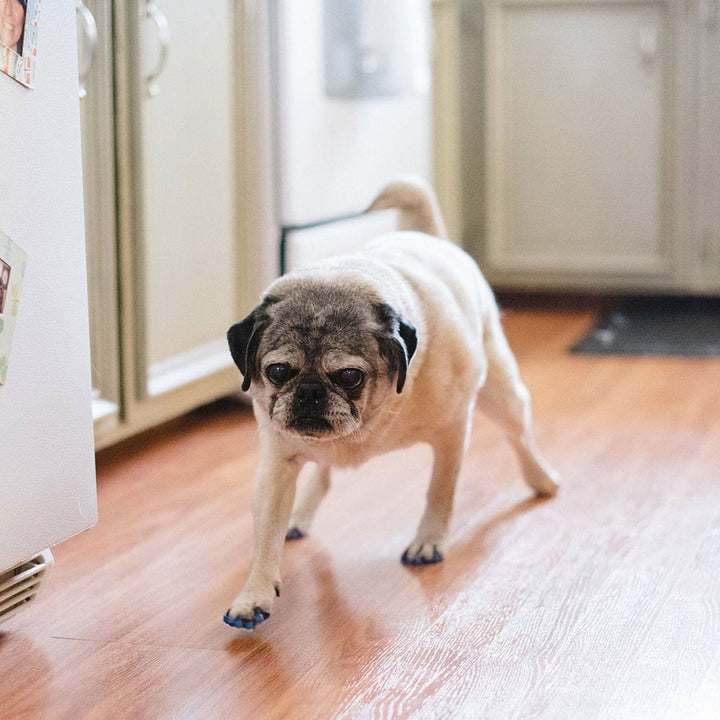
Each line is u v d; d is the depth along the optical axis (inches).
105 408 88.4
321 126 107.4
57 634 58.9
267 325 58.0
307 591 64.6
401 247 68.7
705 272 154.8
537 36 155.1
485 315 73.0
